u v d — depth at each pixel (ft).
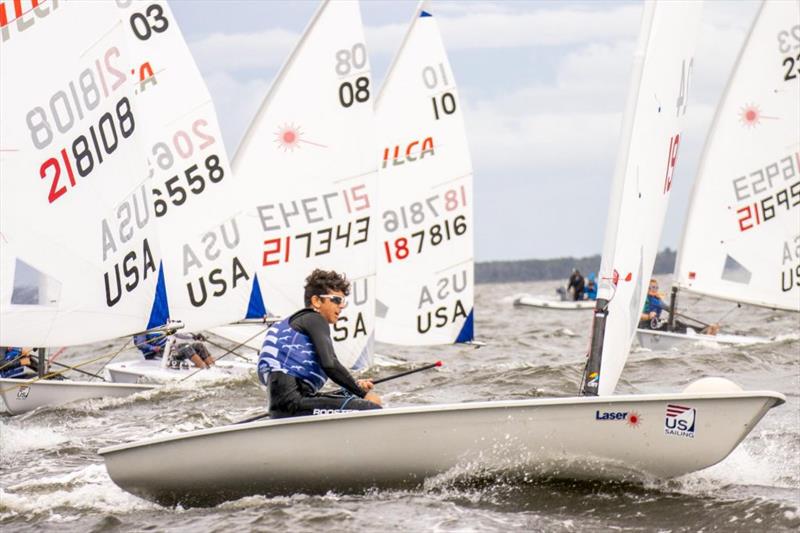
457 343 204.03
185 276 161.27
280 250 174.91
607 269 98.73
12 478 102.53
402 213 198.59
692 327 218.79
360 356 179.73
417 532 76.64
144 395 155.43
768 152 218.38
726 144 219.00
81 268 123.13
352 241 179.63
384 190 197.36
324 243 177.68
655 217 101.60
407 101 198.80
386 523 79.00
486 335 296.30
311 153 176.76
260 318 167.94
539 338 280.10
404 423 87.20
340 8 177.68
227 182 165.48
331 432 87.71
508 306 525.34
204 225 163.02
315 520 79.97
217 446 88.12
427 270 201.05
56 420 140.56
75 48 121.80
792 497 85.81
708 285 219.82
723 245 219.61
